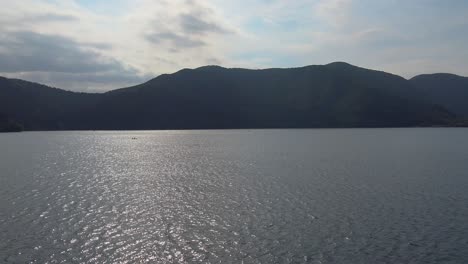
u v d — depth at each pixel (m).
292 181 55.88
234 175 62.41
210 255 27.25
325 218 35.78
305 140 159.38
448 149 109.12
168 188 51.00
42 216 36.47
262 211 38.41
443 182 53.50
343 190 48.69
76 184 54.31
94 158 94.31
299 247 28.61
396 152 101.81
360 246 28.73
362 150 109.00
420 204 40.69
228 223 34.41
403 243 29.23
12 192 47.91
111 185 53.50
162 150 117.88
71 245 29.03
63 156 99.81
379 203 41.38
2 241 29.67
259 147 125.81
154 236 31.06
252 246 28.84
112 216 36.72
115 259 26.58
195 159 89.81
